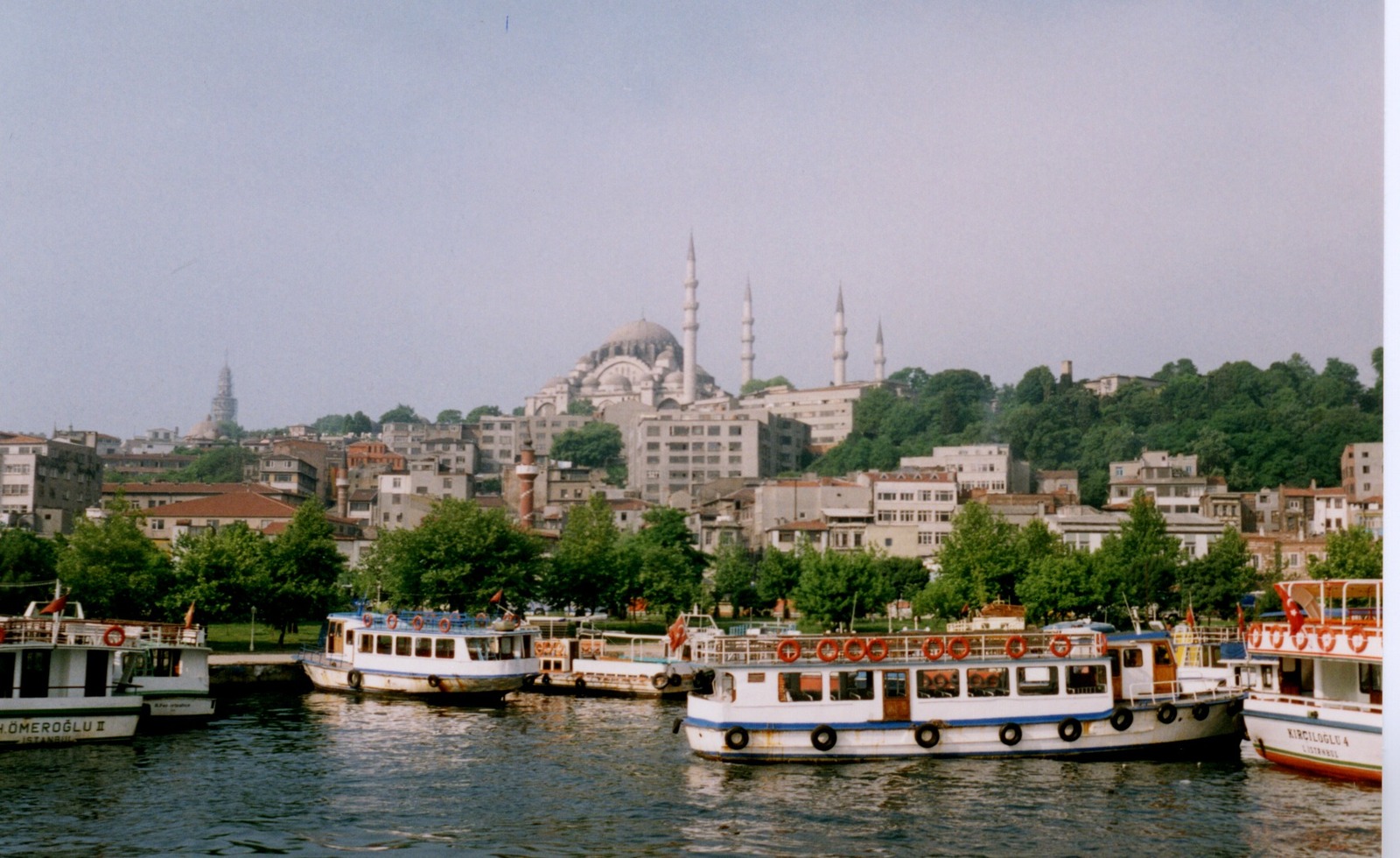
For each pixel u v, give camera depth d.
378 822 45.66
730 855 41.69
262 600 98.19
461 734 64.44
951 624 111.25
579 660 84.50
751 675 56.25
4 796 48.72
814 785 51.19
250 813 46.69
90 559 93.88
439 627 81.00
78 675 59.94
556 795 49.75
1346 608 53.56
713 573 172.00
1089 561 120.12
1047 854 41.56
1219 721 58.41
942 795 49.38
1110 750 56.75
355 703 76.69
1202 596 124.88
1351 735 50.50
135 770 53.66
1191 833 43.84
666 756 57.66
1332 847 42.09
